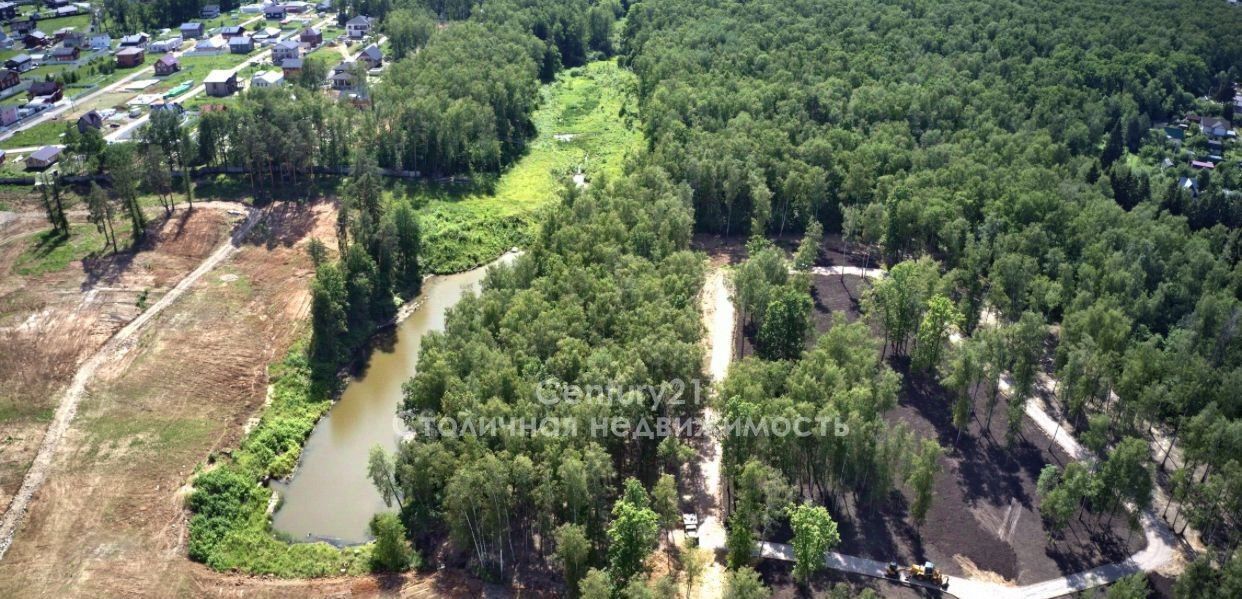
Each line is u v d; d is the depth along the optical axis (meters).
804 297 162.75
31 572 124.06
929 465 125.69
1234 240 198.38
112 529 131.38
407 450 133.38
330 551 132.00
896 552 128.75
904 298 164.50
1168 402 153.62
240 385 164.62
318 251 192.88
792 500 130.38
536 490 122.81
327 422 163.75
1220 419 136.25
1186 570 117.50
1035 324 148.75
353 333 185.38
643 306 160.12
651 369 143.88
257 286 193.62
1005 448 149.88
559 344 147.75
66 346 169.25
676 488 141.00
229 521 135.38
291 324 183.00
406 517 137.12
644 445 140.25
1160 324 174.88
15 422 149.88
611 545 121.56
